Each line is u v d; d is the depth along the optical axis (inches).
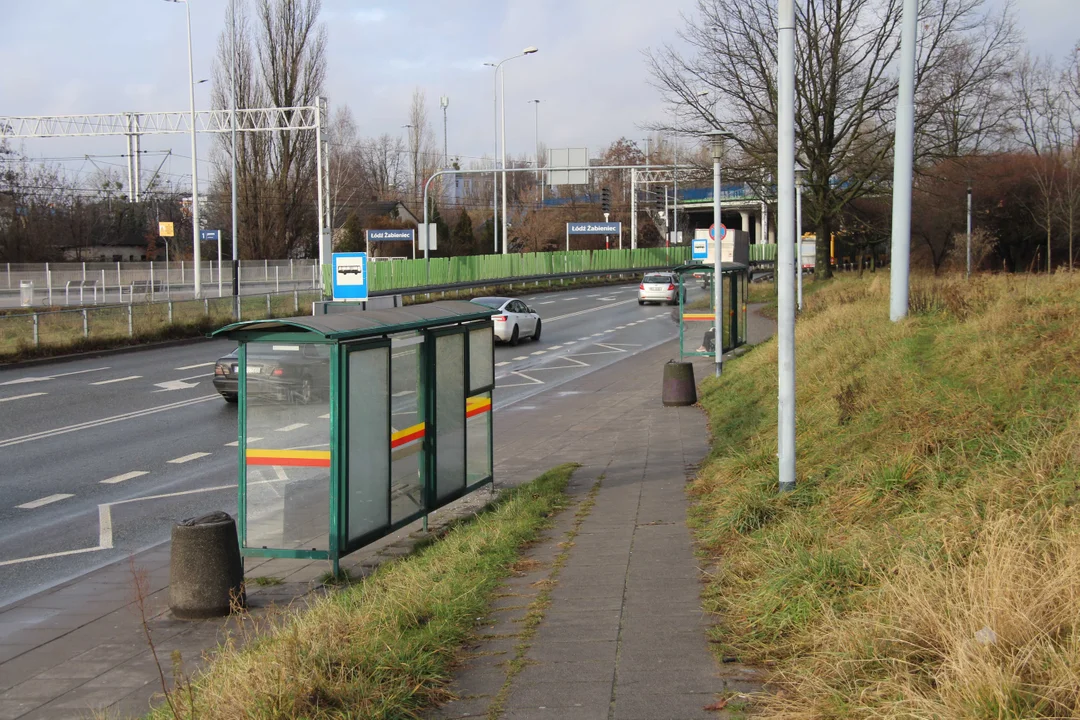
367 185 3939.5
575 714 174.6
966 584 178.1
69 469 536.4
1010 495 227.0
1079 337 360.2
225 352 1150.3
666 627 220.4
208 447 599.5
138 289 1980.8
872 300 748.6
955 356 402.6
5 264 1882.4
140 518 432.5
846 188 1712.6
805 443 367.9
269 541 322.7
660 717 170.2
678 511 358.3
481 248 3061.0
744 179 1523.1
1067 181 1546.5
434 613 236.4
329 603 244.5
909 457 279.7
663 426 620.1
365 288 756.0
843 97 1512.1
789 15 339.3
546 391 862.5
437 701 186.1
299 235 2561.5
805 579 216.4
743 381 685.3
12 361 1011.3
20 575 348.5
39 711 221.6
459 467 410.3
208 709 176.6
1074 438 246.1
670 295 1903.3
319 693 177.6
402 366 361.4
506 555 302.4
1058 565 177.0
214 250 3070.9
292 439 319.9
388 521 348.5
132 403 770.8
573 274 2753.4
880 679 162.7
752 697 172.7
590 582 265.7
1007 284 587.2
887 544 222.8
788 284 323.9
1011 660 150.1
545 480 449.4
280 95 2235.5
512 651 212.1
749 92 1502.2
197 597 285.1
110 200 3120.1
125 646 265.3
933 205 1716.3
